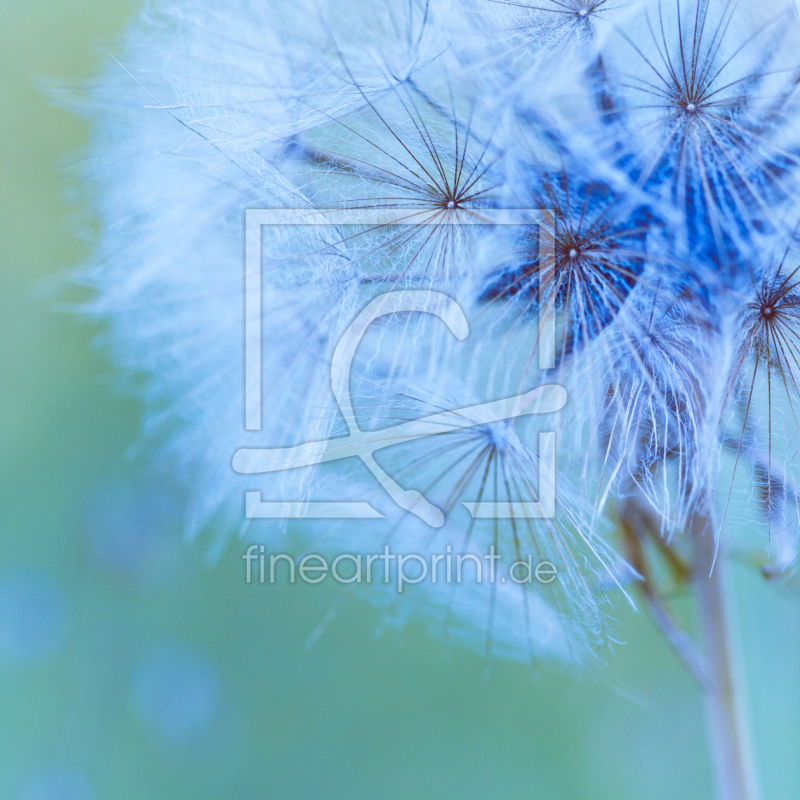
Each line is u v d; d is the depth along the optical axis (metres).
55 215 0.39
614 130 0.31
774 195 0.31
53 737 0.37
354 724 0.39
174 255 0.32
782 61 0.31
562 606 0.32
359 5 0.32
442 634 0.33
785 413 0.31
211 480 0.33
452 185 0.31
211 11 0.32
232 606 0.38
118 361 0.34
